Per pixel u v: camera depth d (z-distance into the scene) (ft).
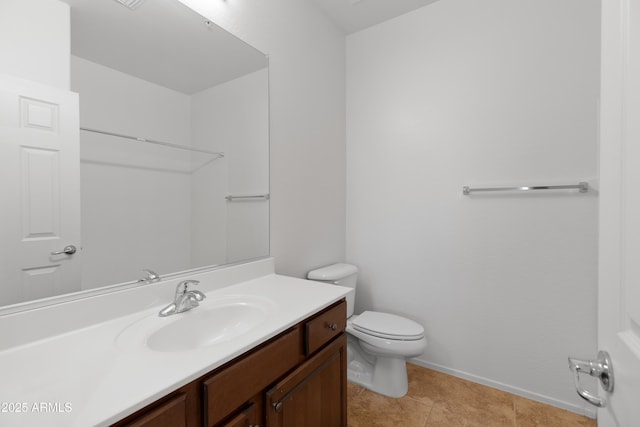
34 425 1.57
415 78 6.56
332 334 3.81
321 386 3.60
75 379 2.01
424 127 6.46
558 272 5.20
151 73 3.62
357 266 7.43
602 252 1.77
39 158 2.72
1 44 2.50
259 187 5.05
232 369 2.44
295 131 5.82
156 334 2.87
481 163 5.83
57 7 2.84
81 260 2.99
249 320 3.57
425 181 6.47
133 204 3.44
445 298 6.28
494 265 5.75
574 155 5.02
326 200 6.79
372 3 6.33
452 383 5.93
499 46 5.63
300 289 4.19
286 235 5.62
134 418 1.82
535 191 5.35
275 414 2.87
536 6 5.29
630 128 1.48
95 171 3.12
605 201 1.74
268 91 5.17
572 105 5.03
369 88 7.20
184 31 3.96
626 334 1.51
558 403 5.19
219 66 4.39
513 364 5.60
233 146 4.62
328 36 6.81
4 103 2.51
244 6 4.76
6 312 2.50
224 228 4.48
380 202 7.07
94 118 3.11
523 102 5.42
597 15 4.85
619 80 1.59
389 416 5.02
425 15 6.41
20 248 2.60
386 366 5.66
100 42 3.16
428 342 6.49
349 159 7.51
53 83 2.81
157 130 3.67
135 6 3.47
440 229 6.31
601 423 1.83
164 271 3.71
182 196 3.95
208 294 3.97
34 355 2.35
